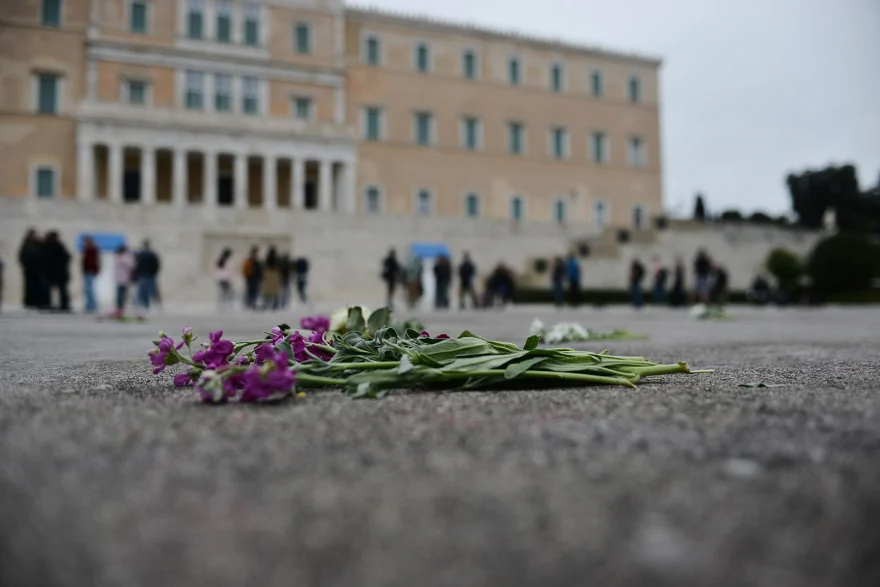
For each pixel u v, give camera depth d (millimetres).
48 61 37656
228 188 42750
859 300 37188
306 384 2404
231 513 1073
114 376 3332
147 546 942
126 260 19469
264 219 31188
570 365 2664
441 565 882
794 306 34938
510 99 48719
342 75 43812
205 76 40688
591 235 38188
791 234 43500
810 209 78875
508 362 2607
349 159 40969
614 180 51406
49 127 37188
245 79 41875
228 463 1378
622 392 2492
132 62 39156
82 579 846
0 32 37000
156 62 39562
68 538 973
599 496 1147
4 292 27266
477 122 47844
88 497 1150
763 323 12758
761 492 1163
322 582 836
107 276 27938
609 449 1494
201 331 9094
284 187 43312
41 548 938
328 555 914
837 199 78000
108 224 28812
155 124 36594
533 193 49000
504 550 926
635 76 52719
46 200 28031
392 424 1810
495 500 1131
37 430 1715
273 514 1069
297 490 1194
